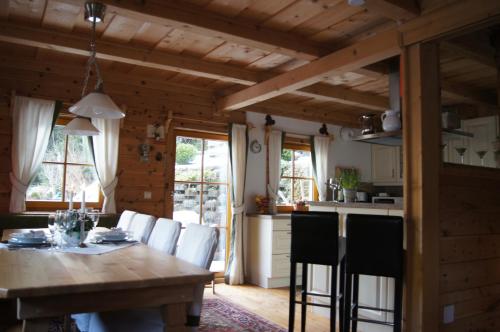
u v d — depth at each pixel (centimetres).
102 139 449
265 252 509
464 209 291
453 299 278
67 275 163
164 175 494
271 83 424
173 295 170
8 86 410
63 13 316
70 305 152
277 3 290
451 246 278
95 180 457
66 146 444
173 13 287
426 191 263
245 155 540
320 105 606
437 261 266
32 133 411
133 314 219
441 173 277
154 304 166
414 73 273
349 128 650
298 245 301
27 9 310
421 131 265
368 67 374
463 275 286
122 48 372
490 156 481
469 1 240
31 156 409
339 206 365
